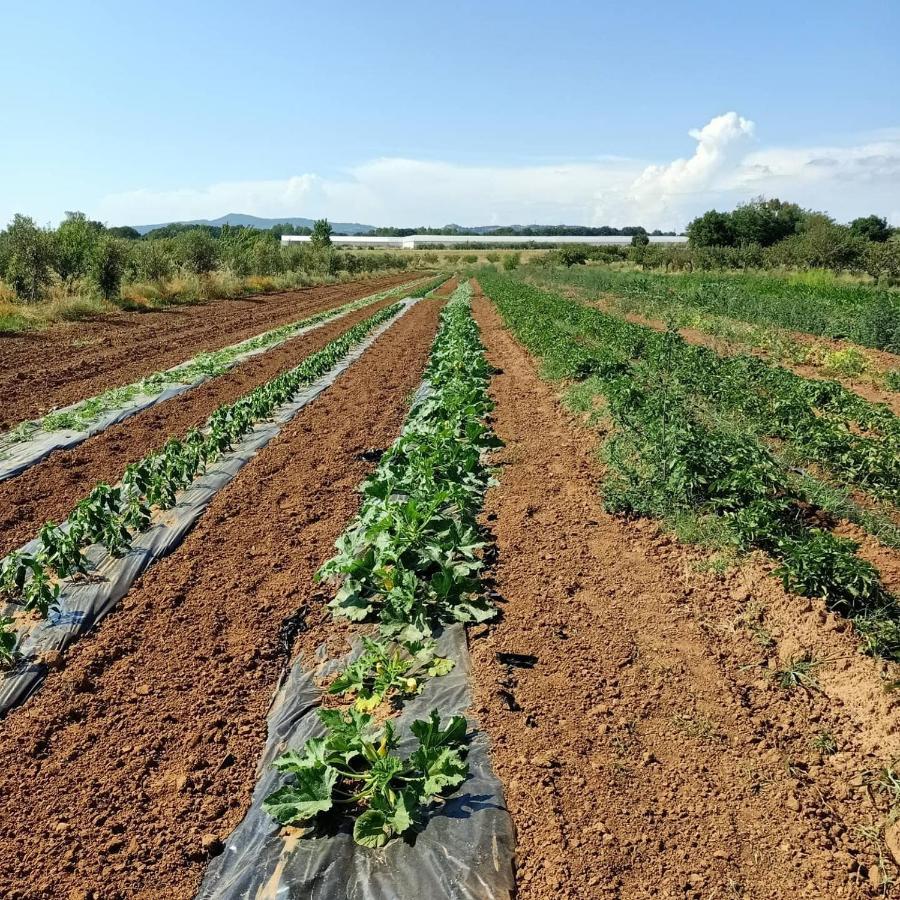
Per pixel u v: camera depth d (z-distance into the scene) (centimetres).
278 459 1165
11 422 1336
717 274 4291
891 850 423
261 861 420
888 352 1897
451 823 434
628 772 484
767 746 508
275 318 2983
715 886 402
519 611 679
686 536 804
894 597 639
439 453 949
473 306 3744
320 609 703
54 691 592
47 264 2689
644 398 1220
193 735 540
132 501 873
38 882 420
